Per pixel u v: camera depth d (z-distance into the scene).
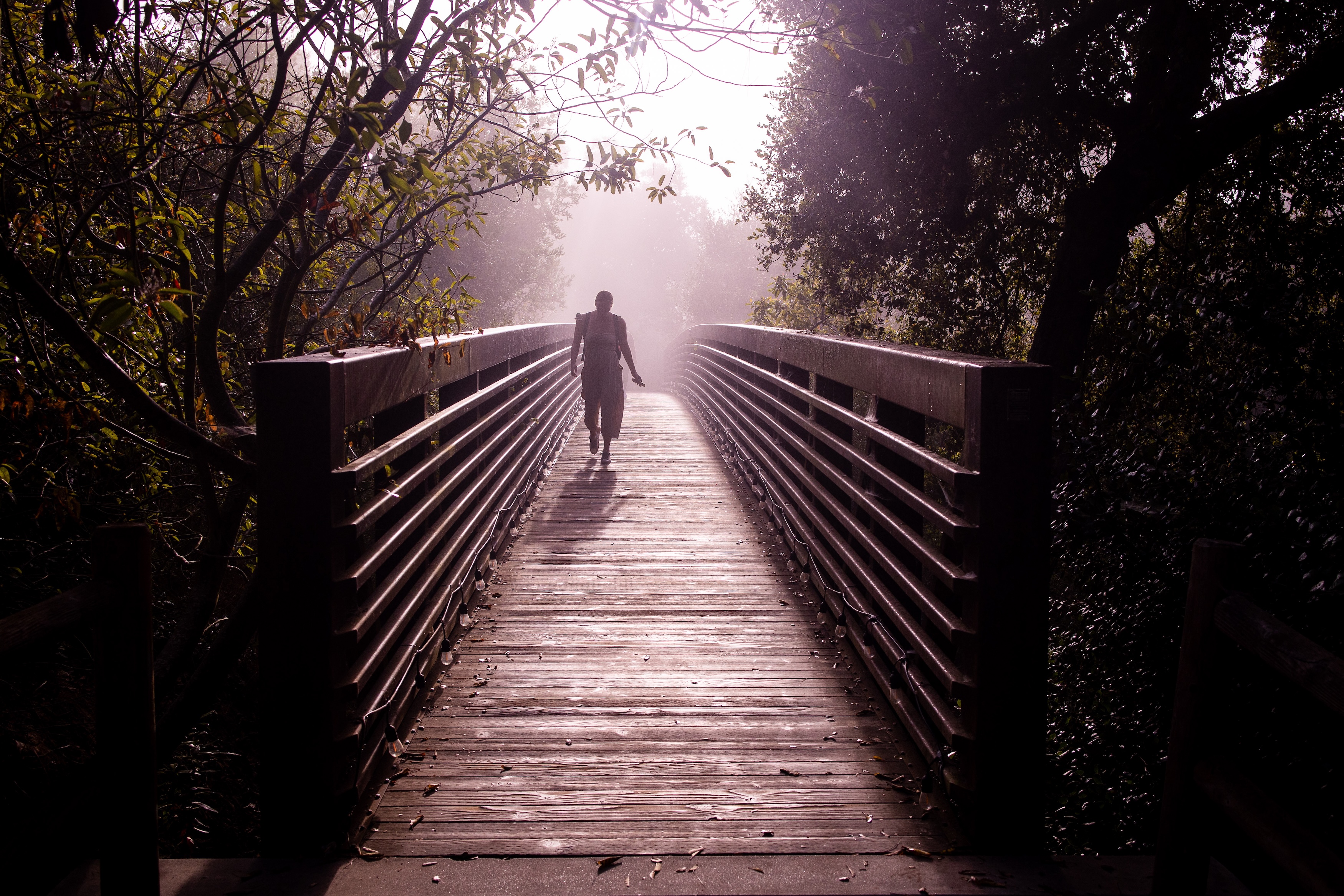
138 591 2.02
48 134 3.03
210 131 3.33
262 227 3.61
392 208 3.88
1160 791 3.56
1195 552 2.13
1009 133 8.65
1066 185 9.06
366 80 3.14
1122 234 7.89
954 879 2.51
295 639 2.59
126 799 2.02
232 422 3.50
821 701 3.79
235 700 4.69
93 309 3.03
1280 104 7.37
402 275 4.34
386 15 3.15
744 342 8.66
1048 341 8.03
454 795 3.00
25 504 3.83
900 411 3.87
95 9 2.54
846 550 4.37
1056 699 4.27
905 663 3.33
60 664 3.93
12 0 3.14
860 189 9.07
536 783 3.09
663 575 5.57
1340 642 2.89
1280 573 3.03
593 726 3.55
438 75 3.62
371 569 2.86
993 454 2.63
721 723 3.58
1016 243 9.33
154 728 2.09
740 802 2.96
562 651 4.34
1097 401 4.19
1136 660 3.67
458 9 3.39
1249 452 3.30
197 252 4.46
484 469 5.48
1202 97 8.23
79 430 3.59
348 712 2.78
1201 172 7.69
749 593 5.23
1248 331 3.52
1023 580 2.66
